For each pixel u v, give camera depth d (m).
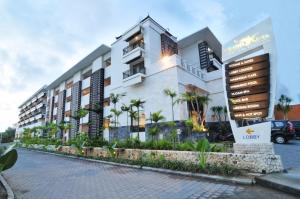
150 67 22.33
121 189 6.10
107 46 28.95
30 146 31.08
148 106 21.69
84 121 32.09
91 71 35.53
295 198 4.61
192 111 21.08
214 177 6.72
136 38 24.95
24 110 75.62
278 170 6.47
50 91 51.31
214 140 22.22
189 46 29.80
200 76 24.73
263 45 7.89
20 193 6.12
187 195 5.20
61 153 18.94
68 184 7.07
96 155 14.90
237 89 8.32
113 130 25.52
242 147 7.75
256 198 4.71
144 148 12.09
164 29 26.64
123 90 25.48
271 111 7.29
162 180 7.03
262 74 7.73
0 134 71.25
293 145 14.50
